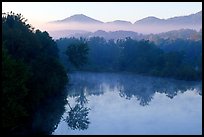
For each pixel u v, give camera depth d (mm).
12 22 73812
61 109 67938
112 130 51344
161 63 151125
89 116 62312
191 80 129250
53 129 52000
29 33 68750
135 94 95375
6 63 41281
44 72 66000
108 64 182125
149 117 61719
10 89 40875
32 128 51438
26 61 61750
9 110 40406
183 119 59750
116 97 88562
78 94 92500
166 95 93812
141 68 156000
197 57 154250
